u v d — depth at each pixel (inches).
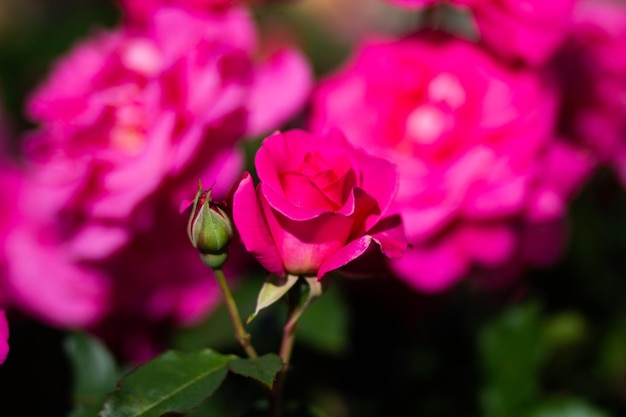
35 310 24.6
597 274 27.0
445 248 23.3
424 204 22.9
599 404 26.3
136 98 23.8
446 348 25.7
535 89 23.3
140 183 22.6
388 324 25.5
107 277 24.2
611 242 27.4
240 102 22.9
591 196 27.3
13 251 24.5
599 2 27.5
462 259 23.4
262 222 18.3
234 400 23.8
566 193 24.5
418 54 23.7
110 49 24.5
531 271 26.7
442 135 23.2
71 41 33.7
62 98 24.7
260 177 18.1
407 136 23.6
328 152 18.7
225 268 24.0
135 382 18.6
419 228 22.7
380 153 23.5
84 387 22.0
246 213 18.2
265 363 18.5
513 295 26.0
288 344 19.2
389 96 23.9
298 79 23.7
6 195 25.2
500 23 23.0
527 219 23.8
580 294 26.8
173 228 23.6
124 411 18.3
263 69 23.9
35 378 21.9
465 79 23.5
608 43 24.9
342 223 18.4
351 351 25.4
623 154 25.3
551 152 24.0
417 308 25.2
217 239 18.4
